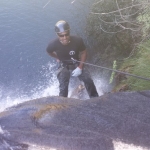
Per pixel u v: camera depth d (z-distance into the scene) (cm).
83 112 212
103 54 653
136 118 203
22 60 750
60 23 461
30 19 872
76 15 816
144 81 380
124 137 190
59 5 891
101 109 214
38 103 235
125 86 412
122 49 626
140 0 514
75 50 488
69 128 199
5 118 217
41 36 813
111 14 661
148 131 192
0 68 728
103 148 187
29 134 199
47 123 205
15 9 927
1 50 786
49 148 192
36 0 951
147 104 216
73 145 191
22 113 219
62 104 225
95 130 196
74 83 524
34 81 673
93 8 723
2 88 656
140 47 497
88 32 718
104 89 516
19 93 639
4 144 200
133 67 458
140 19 479
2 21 880
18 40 813
